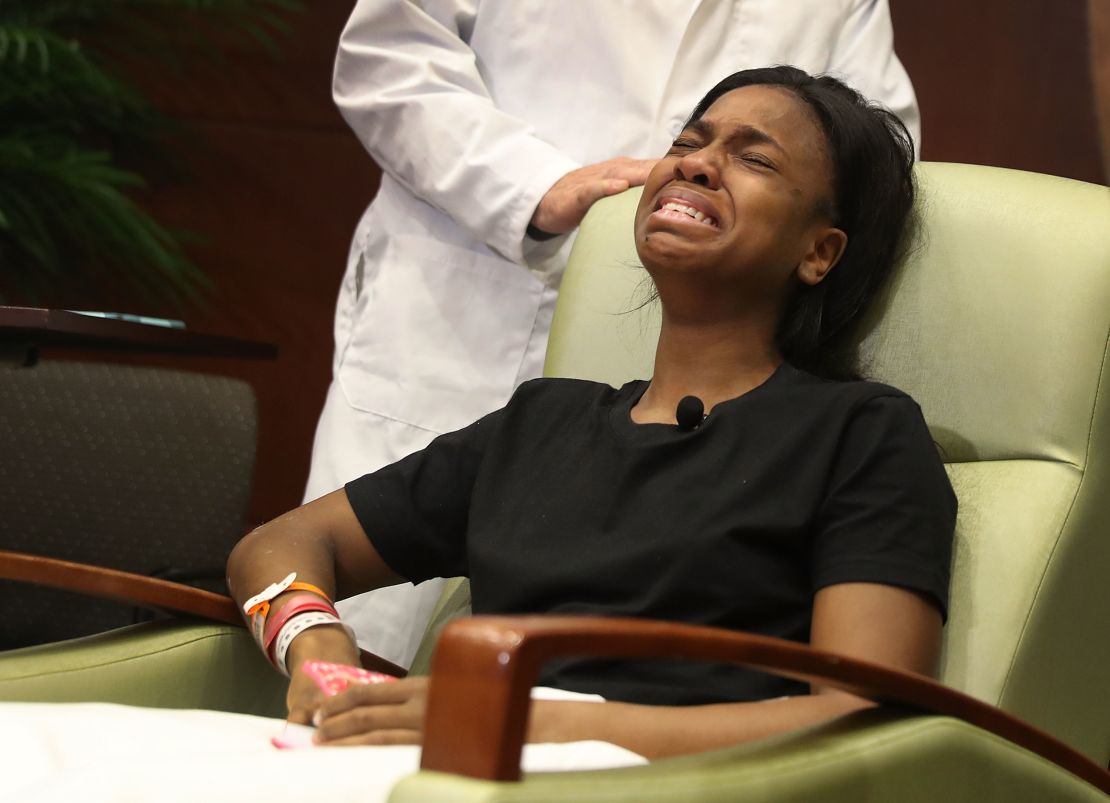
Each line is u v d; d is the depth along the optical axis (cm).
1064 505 127
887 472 124
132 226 303
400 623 192
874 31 207
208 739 107
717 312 140
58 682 129
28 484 200
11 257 328
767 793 85
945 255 143
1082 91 257
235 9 323
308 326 331
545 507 136
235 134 334
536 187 189
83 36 331
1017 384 134
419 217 208
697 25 199
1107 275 132
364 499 148
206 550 206
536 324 202
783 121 143
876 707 103
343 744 104
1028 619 123
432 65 201
